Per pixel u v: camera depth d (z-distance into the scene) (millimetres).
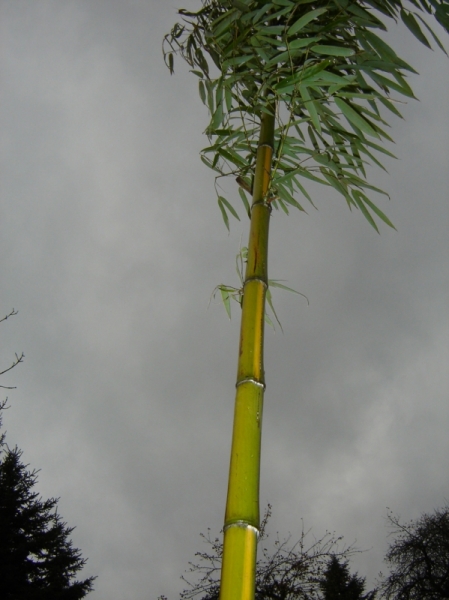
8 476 13859
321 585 10055
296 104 2559
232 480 1510
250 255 1975
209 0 2791
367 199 2895
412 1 2484
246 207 3012
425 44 2488
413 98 2525
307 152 2900
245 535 1403
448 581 12047
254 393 1657
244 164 2838
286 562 9977
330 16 2740
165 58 3111
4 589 12180
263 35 2564
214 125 2832
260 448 1581
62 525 13875
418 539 12641
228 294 2533
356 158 2908
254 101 2572
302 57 2662
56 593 12781
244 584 1333
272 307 2697
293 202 3064
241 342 1775
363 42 2557
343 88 2855
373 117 2820
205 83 3004
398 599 12180
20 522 13383
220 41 2689
